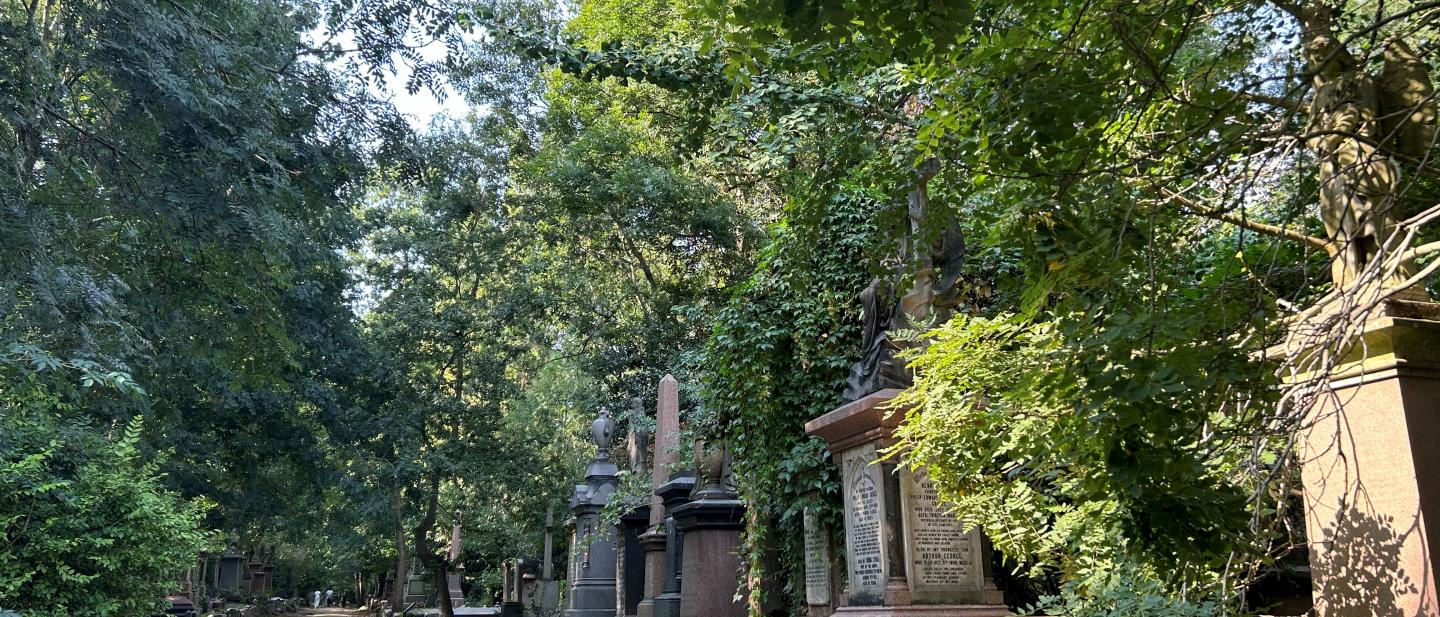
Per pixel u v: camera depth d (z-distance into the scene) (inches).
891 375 328.5
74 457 445.4
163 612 524.1
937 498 313.1
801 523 444.8
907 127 279.6
